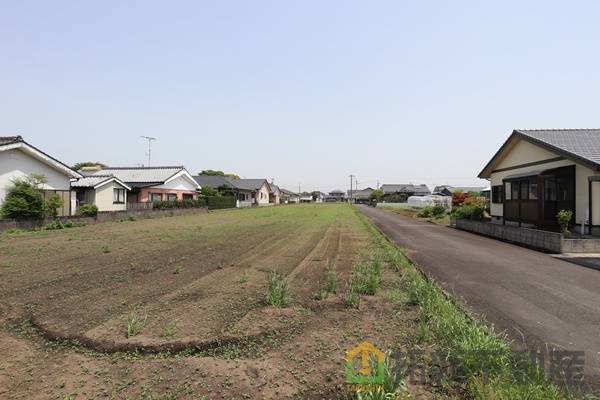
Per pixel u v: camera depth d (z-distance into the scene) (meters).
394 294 5.44
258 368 3.18
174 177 33.34
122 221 20.41
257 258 8.66
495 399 2.62
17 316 4.50
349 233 14.64
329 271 7.11
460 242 12.21
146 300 5.11
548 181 13.50
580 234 11.57
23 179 16.19
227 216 26.00
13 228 14.43
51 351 3.52
